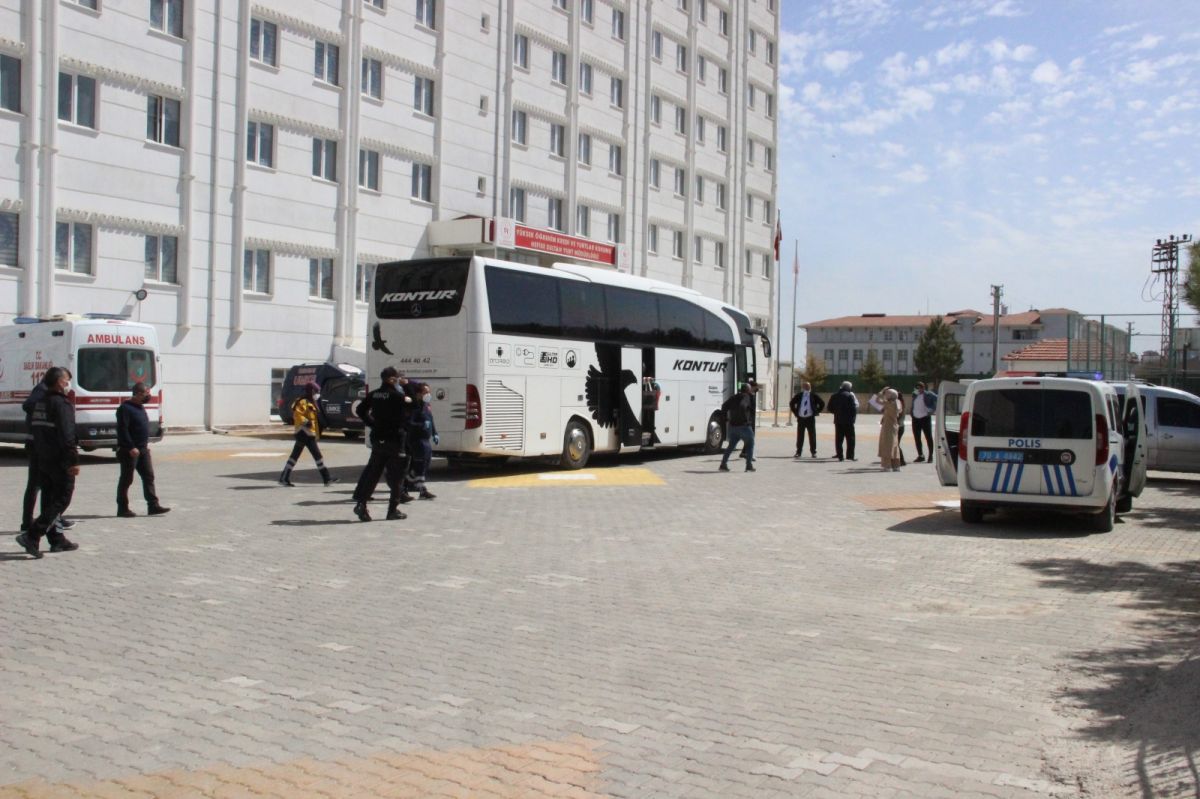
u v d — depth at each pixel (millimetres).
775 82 62938
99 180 27156
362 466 20797
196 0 29281
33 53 25469
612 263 44312
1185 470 20094
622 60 48781
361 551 10688
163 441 27281
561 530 12430
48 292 25906
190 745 4926
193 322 29609
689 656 6652
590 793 4383
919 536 12211
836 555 10766
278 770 4609
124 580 8953
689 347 25031
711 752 4891
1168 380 29141
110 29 27281
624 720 5355
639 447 22953
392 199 36156
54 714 5371
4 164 25125
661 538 11852
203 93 29672
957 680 6141
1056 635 7305
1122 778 4578
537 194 43562
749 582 9219
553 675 6188
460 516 13672
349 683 5988
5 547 10617
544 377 19969
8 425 22000
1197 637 7270
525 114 42844
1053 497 12586
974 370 118500
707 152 56000
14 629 7164
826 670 6340
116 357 21375
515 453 19234
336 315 34219
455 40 38656
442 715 5418
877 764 4746
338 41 33844
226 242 30469
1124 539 12172
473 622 7566
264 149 31875
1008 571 9914
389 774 4574
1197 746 4961
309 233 33062
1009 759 4824
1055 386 12734
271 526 12414
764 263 62562
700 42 54938
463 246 37406
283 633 7168
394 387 13078
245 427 31188
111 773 4555
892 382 93875
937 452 15125
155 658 6473
